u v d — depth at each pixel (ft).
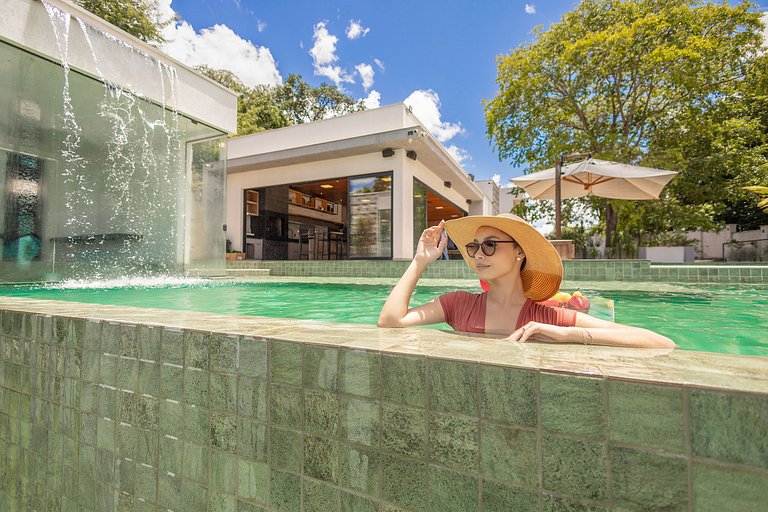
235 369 3.44
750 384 1.94
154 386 3.92
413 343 3.05
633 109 38.29
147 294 14.17
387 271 26.96
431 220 57.72
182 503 3.72
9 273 17.56
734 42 34.55
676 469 1.99
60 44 17.87
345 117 33.78
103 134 21.01
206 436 3.59
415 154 32.22
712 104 36.19
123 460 4.12
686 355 2.67
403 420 2.73
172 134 24.66
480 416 2.48
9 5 16.14
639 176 22.15
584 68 37.14
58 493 4.69
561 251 23.07
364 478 2.86
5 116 16.96
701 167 38.75
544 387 2.30
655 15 33.63
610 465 2.14
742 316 9.23
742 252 54.24
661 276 20.35
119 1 43.78
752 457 1.83
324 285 19.58
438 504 2.60
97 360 4.35
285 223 44.45
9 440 5.25
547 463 2.29
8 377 5.27
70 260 19.89
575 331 3.85
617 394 2.13
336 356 2.98
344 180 34.22
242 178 37.65
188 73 24.84
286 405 3.19
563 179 26.63
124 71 20.89
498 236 4.74
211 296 13.93
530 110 41.16
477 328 4.91
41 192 18.51
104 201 21.33
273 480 3.24
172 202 25.00
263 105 65.98
